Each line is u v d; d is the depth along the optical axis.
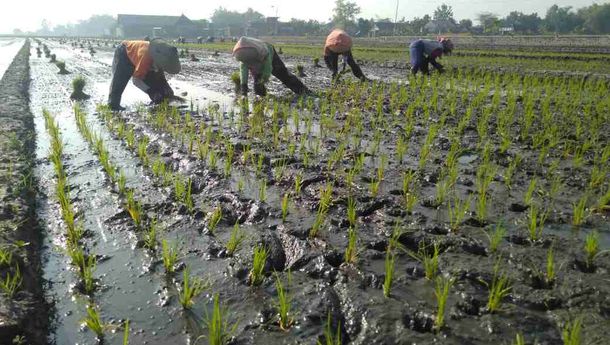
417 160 6.13
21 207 4.53
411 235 3.88
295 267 3.54
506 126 7.88
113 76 10.35
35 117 10.03
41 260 3.80
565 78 15.14
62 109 10.88
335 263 3.59
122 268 3.58
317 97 11.57
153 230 3.91
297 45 51.38
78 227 4.20
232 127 8.27
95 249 3.89
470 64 21.00
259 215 4.39
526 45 43.34
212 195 4.94
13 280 3.11
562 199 4.72
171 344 2.74
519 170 5.66
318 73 18.55
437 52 14.62
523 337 2.67
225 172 5.62
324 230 4.07
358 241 3.84
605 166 5.73
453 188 5.06
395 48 39.91
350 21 110.56
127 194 4.76
